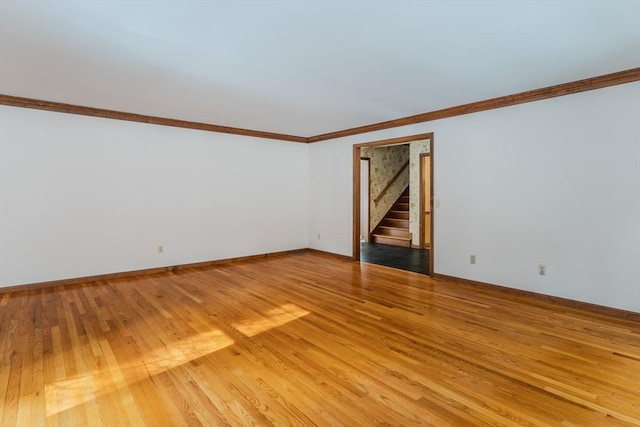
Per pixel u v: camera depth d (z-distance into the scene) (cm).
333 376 225
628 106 319
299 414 187
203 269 533
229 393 206
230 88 364
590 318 326
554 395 204
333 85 354
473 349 262
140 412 189
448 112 451
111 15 215
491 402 197
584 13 214
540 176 378
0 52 273
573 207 355
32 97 402
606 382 218
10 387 212
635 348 264
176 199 528
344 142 610
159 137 510
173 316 332
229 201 585
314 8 207
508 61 291
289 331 297
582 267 351
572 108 353
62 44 258
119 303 369
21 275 413
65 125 436
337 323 314
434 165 476
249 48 265
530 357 250
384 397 202
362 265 563
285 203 660
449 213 460
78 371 231
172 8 207
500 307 357
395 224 826
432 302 373
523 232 393
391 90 372
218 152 570
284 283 452
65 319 323
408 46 261
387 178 860
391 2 200
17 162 407
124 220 482
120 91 376
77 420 183
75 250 447
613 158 329
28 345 269
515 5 204
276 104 429
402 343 273
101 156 462
